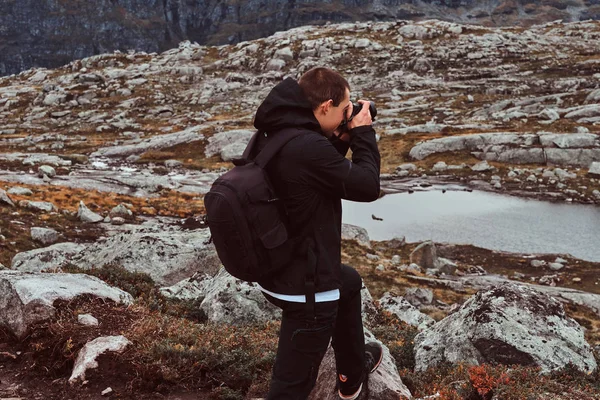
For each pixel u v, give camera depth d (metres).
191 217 51.94
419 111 106.25
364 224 57.66
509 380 5.75
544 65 128.62
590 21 169.38
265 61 143.25
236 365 5.91
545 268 45.69
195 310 11.16
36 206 47.09
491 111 101.88
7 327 6.31
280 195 3.50
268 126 3.60
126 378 5.41
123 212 49.78
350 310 4.25
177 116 115.81
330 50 142.38
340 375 4.55
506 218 59.75
